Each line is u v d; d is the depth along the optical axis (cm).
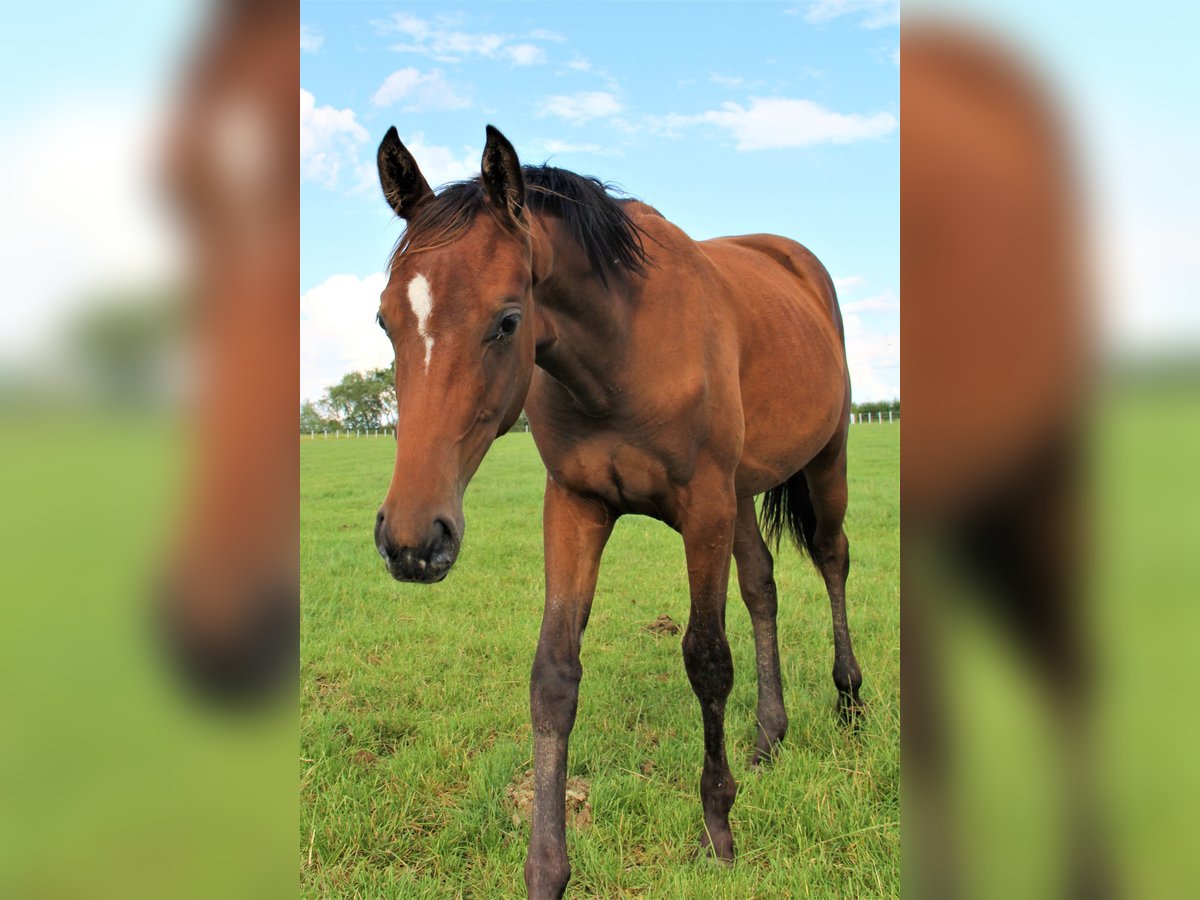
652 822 294
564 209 252
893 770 315
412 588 643
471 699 404
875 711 371
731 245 418
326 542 859
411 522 187
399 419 203
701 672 282
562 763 256
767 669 366
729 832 280
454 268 206
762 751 347
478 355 206
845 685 381
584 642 504
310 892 254
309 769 317
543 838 245
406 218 231
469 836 288
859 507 1003
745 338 330
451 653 471
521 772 330
